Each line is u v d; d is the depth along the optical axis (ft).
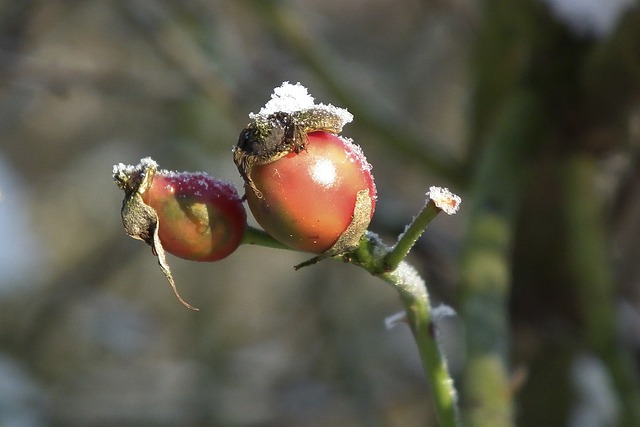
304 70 1.77
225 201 1.00
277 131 0.98
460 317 1.20
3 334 2.42
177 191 1.00
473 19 1.89
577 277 1.38
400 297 1.05
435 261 1.58
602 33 1.35
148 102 2.08
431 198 1.00
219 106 2.02
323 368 2.31
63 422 2.02
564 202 1.41
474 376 1.13
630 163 1.56
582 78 1.35
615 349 1.34
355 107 1.68
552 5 1.35
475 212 1.26
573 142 1.38
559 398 1.54
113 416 2.05
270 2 1.71
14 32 2.08
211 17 1.99
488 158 1.32
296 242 0.99
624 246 1.83
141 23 2.03
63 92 1.96
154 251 0.99
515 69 1.44
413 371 2.35
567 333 1.53
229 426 2.06
